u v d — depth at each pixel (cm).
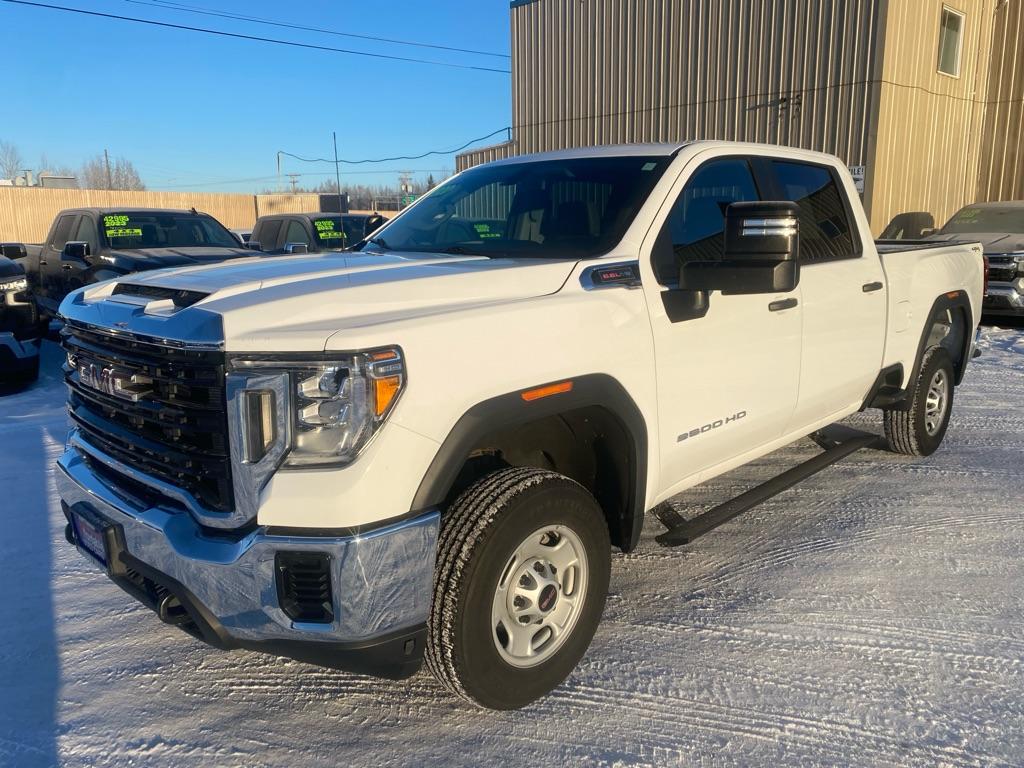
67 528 319
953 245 580
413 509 240
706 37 1675
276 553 230
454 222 393
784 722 275
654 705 286
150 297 274
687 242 348
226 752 266
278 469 231
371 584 232
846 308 434
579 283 300
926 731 269
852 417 664
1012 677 298
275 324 237
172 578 250
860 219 468
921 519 450
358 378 227
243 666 317
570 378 280
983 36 1708
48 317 1107
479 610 255
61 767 258
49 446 601
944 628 334
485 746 267
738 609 352
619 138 1864
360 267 301
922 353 528
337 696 296
